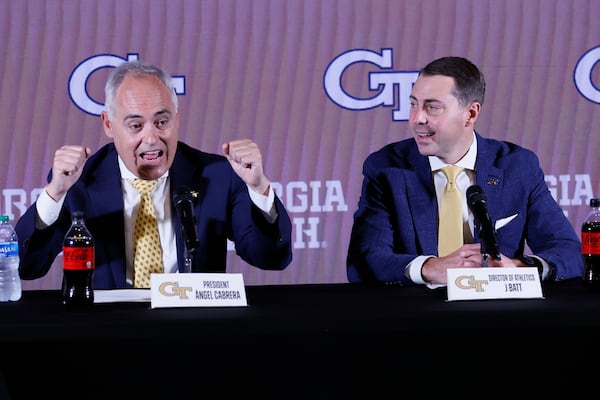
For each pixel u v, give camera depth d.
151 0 7.18
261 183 4.98
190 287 3.91
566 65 7.38
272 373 3.66
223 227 5.46
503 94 7.36
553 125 7.40
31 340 3.39
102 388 3.57
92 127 7.21
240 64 7.25
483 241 4.39
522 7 7.33
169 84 5.35
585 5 7.36
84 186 5.43
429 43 7.31
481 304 3.83
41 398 3.54
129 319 3.49
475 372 3.73
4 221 4.39
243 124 7.28
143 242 5.34
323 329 3.53
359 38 7.29
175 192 4.37
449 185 5.73
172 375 3.61
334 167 7.34
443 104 5.68
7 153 7.16
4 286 4.29
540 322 3.61
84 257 3.95
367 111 7.32
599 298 4.06
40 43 7.14
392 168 5.83
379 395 3.71
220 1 7.22
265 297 4.26
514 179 5.78
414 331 3.58
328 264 7.36
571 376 3.74
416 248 5.69
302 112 7.30
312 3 7.25
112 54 7.18
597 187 7.44
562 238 5.58
